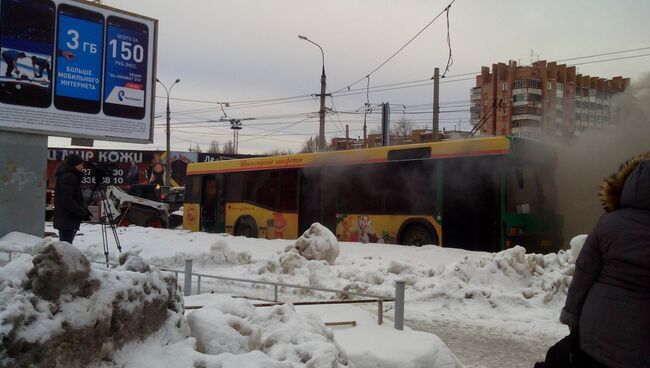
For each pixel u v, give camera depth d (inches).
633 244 115.7
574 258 375.6
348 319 244.1
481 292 343.3
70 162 357.1
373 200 639.8
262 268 429.1
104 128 472.1
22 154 438.9
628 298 115.3
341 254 514.3
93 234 744.3
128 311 127.3
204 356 132.2
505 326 303.6
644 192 117.6
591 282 123.2
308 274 407.5
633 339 113.1
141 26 492.4
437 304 343.0
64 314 112.8
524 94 1991.9
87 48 462.3
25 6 430.6
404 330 233.3
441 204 578.2
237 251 496.4
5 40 422.3
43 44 439.5
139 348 129.6
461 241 561.6
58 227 352.2
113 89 477.1
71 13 453.4
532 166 572.4
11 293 110.6
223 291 382.6
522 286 359.9
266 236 763.4
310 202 709.3
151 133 499.2
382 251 532.4
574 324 124.8
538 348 266.2
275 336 155.5
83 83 460.8
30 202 441.7
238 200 813.2
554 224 590.6
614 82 1916.8
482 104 2127.2
